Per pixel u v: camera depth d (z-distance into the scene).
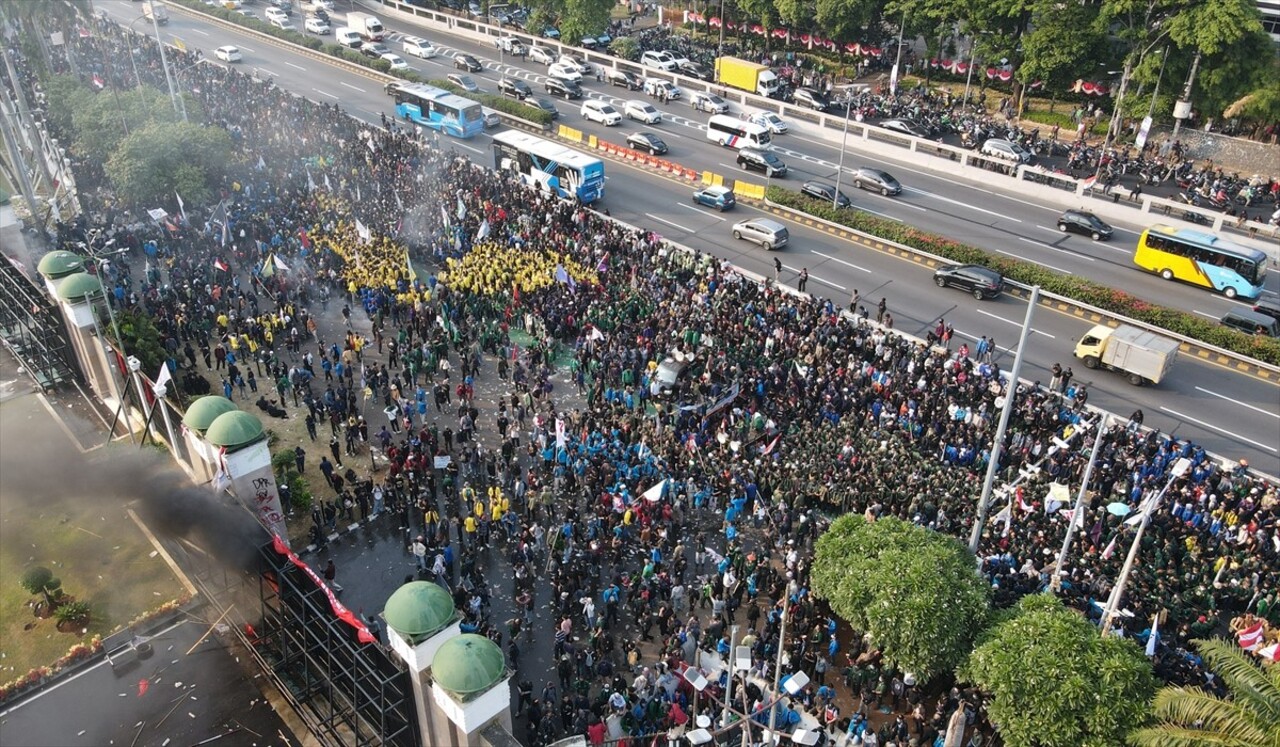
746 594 32.56
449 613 22.73
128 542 34.00
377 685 24.92
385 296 49.06
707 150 74.12
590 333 44.38
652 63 90.06
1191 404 43.56
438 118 76.62
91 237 47.44
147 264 54.16
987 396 41.22
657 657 30.45
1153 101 67.31
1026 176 66.75
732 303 47.72
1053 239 59.84
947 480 35.62
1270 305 49.31
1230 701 22.08
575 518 34.38
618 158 73.12
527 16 103.88
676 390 41.56
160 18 109.06
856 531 30.12
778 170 68.75
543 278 49.53
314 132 70.19
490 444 40.81
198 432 31.02
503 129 78.69
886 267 56.34
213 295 48.12
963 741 27.00
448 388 43.22
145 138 57.97
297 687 27.95
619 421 39.56
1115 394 44.25
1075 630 25.62
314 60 97.06
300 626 27.31
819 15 84.56
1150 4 66.38
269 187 61.47
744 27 96.12
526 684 27.89
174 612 31.06
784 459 37.59
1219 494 35.12
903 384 42.06
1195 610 30.33
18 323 44.72
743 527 35.84
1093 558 31.70
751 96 81.56
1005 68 77.88
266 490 31.64
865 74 89.00
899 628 27.12
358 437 40.62
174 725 27.38
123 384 39.72
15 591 31.95
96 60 86.69
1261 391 44.59
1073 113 76.31
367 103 84.19
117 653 29.73
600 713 27.61
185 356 45.56
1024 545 32.88
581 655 29.42
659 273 50.69
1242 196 62.97
